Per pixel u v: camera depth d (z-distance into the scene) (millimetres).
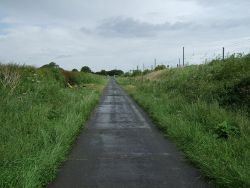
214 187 6781
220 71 23062
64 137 10281
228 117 12391
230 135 10109
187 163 8547
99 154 9492
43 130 10062
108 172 7797
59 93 19703
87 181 7152
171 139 11422
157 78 52469
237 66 22078
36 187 6477
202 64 32656
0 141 8680
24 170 6746
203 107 14250
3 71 16688
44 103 15609
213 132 10883
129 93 36094
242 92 15656
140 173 7723
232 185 6453
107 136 12094
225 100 16078
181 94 21891
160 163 8555
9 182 6266
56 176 7480
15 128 10086
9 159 7301
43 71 26172
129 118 16766
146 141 11227
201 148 9023
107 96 33094
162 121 14141
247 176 6520
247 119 11922
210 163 7730
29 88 16938
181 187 6793
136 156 9258
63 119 12797
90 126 14297
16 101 13328
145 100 23031
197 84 22203
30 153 8023
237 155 8211
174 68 51375
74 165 8367
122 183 7031
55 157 8250
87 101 20875
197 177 7418
